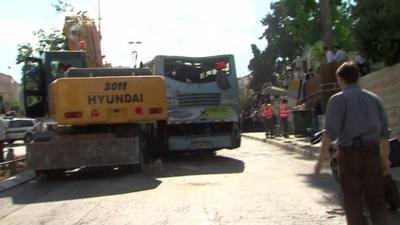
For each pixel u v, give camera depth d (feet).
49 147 49.49
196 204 33.99
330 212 30.04
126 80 50.65
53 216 32.76
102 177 50.21
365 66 64.54
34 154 49.57
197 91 62.64
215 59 63.46
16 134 141.59
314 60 124.26
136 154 50.01
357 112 20.01
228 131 63.52
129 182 45.75
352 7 53.11
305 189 37.96
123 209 33.71
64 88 49.80
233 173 48.62
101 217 31.63
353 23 53.01
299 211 30.68
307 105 90.63
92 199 38.14
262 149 75.87
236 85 63.57
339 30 95.35
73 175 53.47
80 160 49.44
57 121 49.75
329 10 83.56
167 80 62.44
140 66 68.95
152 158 64.64
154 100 50.96
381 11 49.06
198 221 29.17
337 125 20.01
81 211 33.83
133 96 50.70
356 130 19.97
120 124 51.83
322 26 83.61
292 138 87.61
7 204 38.14
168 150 62.64
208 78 63.16
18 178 51.21
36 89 58.65
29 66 59.06
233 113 63.10
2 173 55.52
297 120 88.02
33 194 42.32
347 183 20.22
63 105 49.78
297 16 94.17
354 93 20.27
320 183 40.34
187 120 62.18
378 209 19.99
